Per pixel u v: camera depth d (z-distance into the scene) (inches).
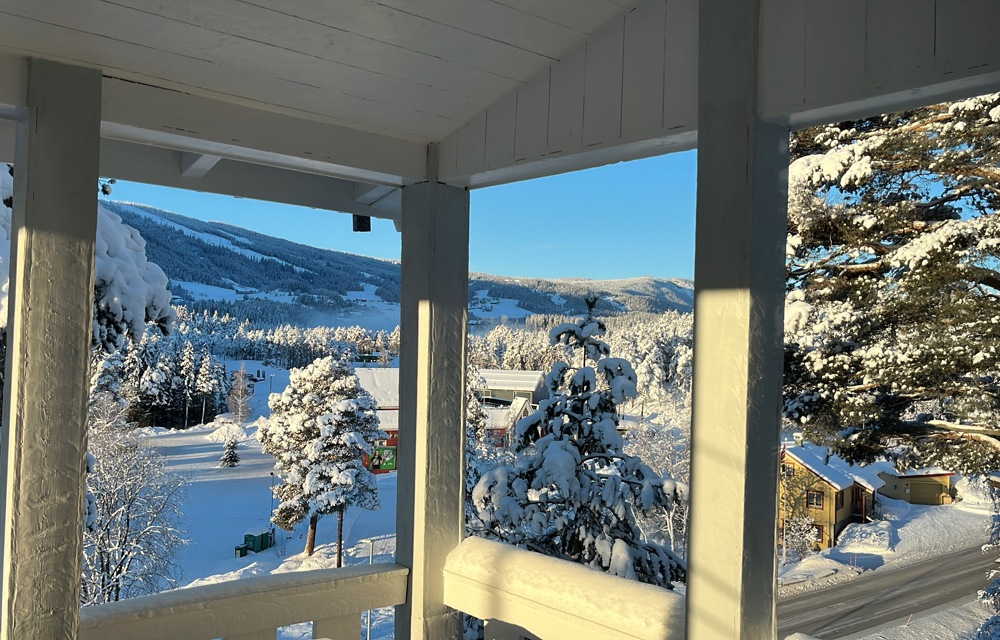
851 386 234.7
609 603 76.0
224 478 1171.9
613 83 72.2
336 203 122.7
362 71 75.0
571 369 221.1
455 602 92.4
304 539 848.9
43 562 65.7
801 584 567.5
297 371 757.3
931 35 49.6
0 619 65.6
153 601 76.7
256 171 113.7
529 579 83.9
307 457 753.0
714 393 60.8
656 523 354.6
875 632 459.5
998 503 295.4
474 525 241.4
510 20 70.1
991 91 51.2
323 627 87.9
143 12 62.6
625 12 71.1
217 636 79.8
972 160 225.5
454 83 79.4
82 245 67.6
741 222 59.2
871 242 234.8
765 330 59.9
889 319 230.7
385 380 1198.3
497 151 84.2
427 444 92.5
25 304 64.9
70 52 66.0
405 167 91.2
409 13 67.6
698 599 61.2
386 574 92.3
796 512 675.4
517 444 217.2
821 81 55.4
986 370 216.1
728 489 59.4
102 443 533.0
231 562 783.7
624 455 208.1
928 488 753.0
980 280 216.7
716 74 61.3
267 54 70.4
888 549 632.4
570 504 204.4
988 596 311.0
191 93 75.7
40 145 65.7
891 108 55.9
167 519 599.8
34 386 65.2
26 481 64.9
